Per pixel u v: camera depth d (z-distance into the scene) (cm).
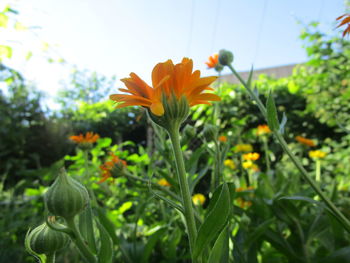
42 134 88
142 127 87
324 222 20
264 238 21
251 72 21
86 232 13
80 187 11
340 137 81
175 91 12
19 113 86
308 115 83
